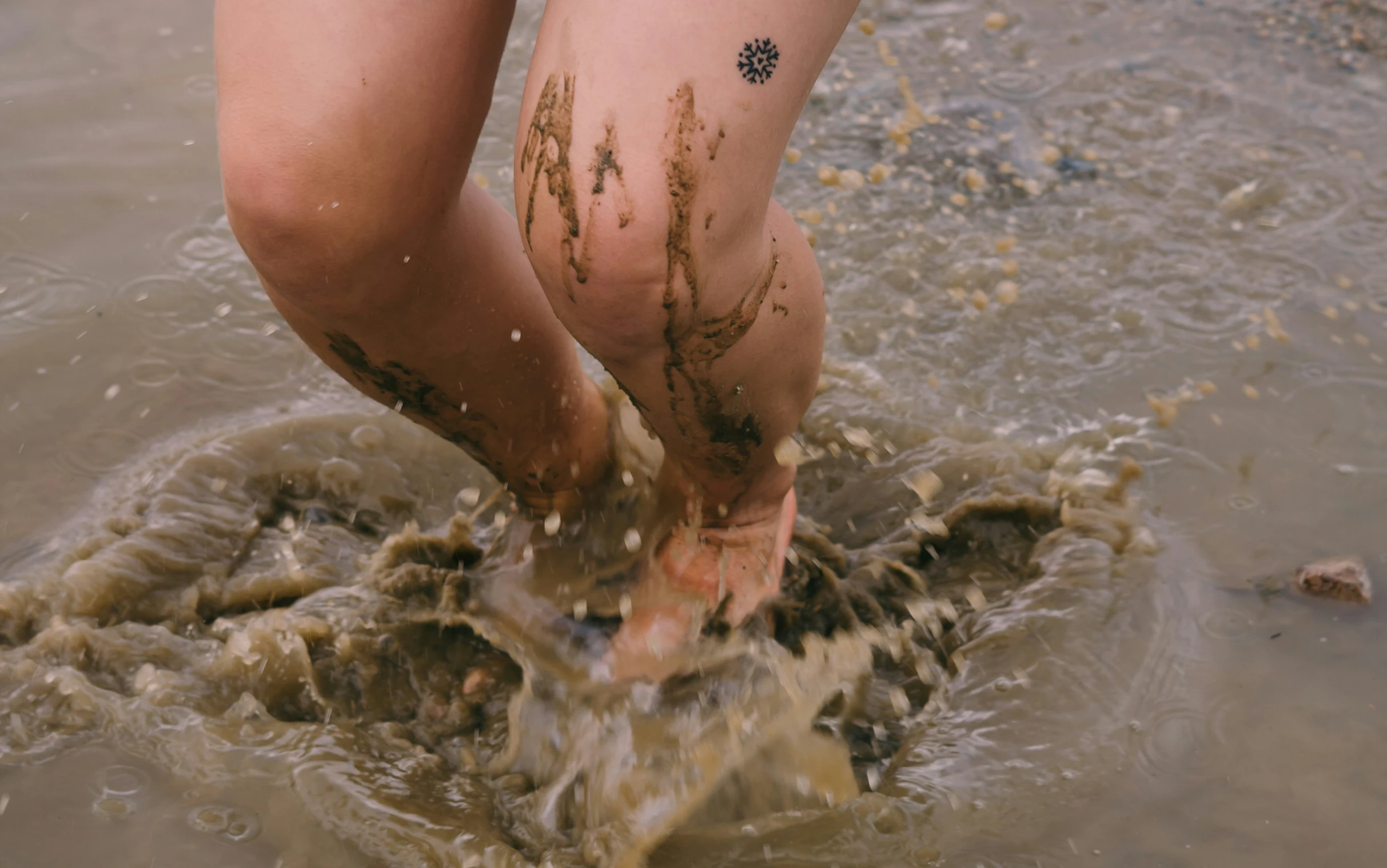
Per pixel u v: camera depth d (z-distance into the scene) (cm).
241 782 118
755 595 135
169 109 238
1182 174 223
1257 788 119
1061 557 147
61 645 132
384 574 147
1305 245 204
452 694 135
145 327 186
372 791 118
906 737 127
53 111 235
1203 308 192
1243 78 254
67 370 177
